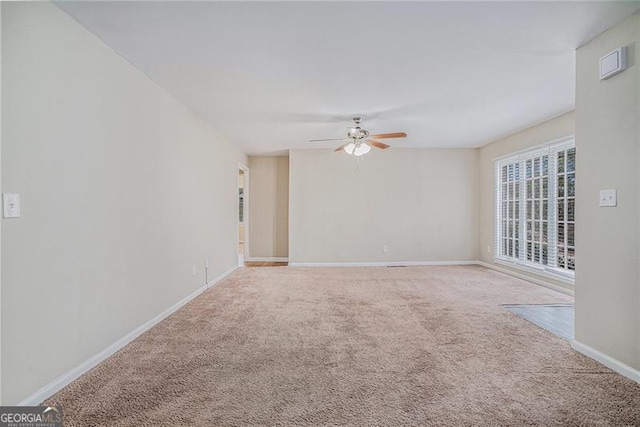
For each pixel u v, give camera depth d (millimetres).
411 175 6637
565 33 2312
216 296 4184
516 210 5473
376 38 2389
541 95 3588
